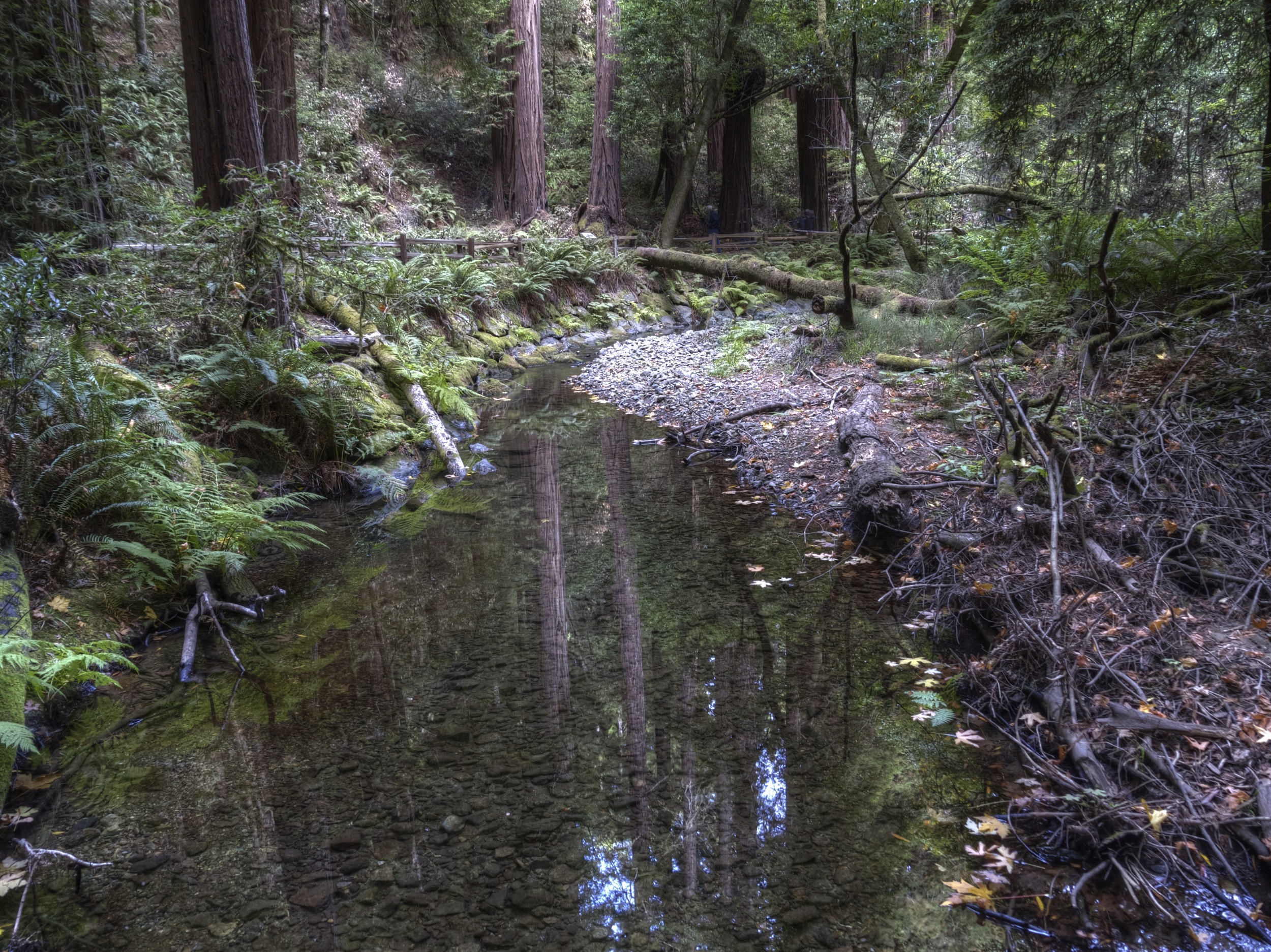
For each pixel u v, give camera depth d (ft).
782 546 16.01
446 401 25.49
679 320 54.34
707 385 29.76
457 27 47.75
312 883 7.44
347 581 15.03
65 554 12.26
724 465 21.85
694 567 15.11
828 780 8.74
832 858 7.55
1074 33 24.12
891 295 31.55
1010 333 23.16
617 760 9.30
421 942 6.71
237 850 7.92
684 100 60.80
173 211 24.29
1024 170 34.55
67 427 12.80
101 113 27.84
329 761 9.43
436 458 22.79
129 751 9.70
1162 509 11.91
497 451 24.07
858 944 6.50
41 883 7.52
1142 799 7.61
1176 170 25.54
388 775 9.13
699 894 7.15
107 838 8.13
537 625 12.99
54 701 10.41
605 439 25.27
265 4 26.91
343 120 54.13
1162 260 21.99
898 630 12.20
